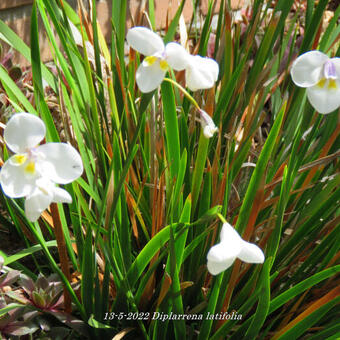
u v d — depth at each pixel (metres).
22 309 0.60
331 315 0.62
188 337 0.60
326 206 0.61
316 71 0.47
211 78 0.45
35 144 0.44
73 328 0.60
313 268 0.66
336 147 0.66
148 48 0.44
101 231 0.57
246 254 0.44
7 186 0.43
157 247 0.54
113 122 0.62
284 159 0.68
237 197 0.67
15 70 0.81
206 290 0.62
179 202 0.58
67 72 0.61
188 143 0.63
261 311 0.53
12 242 0.74
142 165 0.69
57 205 0.55
